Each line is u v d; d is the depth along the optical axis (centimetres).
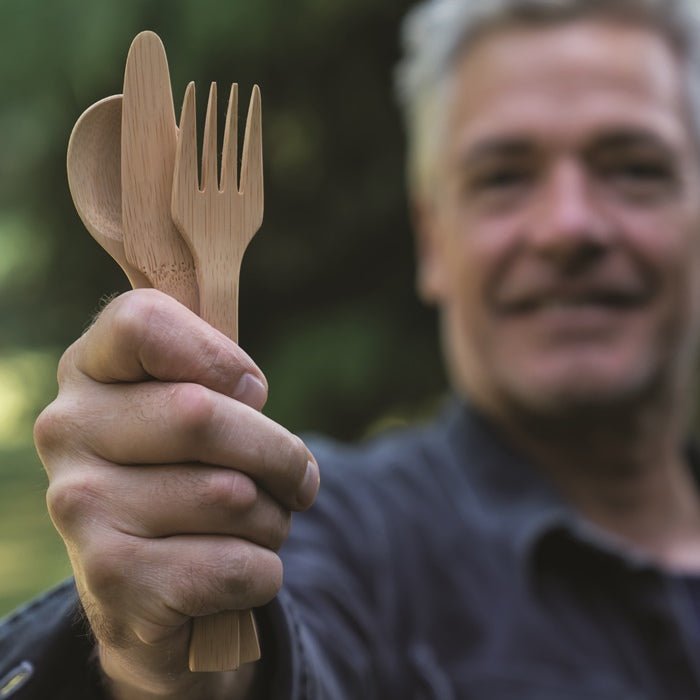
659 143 140
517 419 140
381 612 121
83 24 246
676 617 123
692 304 145
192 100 60
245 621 61
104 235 60
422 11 173
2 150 290
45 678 69
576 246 135
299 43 266
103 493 56
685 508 148
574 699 116
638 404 140
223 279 60
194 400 55
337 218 296
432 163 158
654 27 148
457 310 150
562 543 127
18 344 330
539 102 141
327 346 286
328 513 126
